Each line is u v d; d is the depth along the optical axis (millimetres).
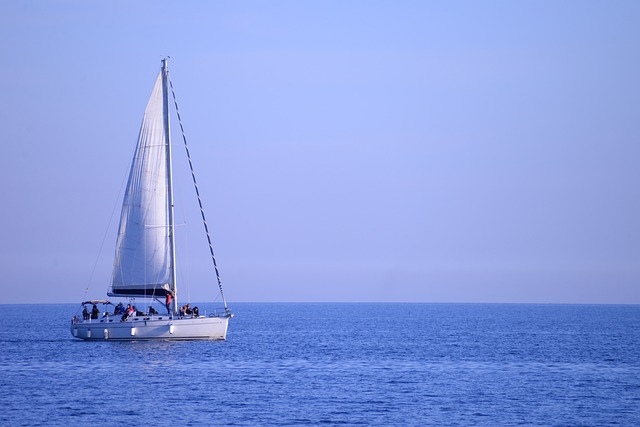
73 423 164500
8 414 172875
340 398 195250
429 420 170250
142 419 168625
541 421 170375
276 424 165000
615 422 169875
